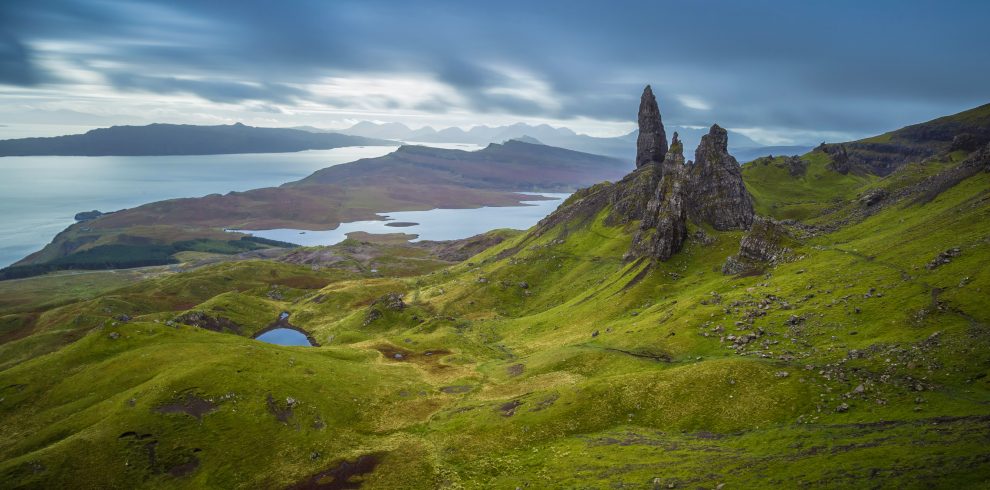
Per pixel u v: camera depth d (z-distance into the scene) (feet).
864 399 256.73
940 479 174.60
